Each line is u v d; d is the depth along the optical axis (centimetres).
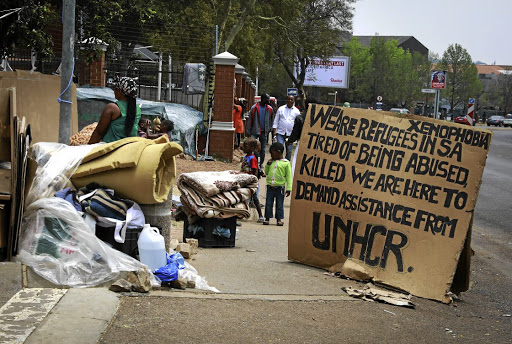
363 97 9612
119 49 2009
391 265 659
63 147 640
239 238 876
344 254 693
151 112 1600
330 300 580
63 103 789
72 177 606
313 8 4038
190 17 2389
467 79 10575
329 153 724
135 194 599
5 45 1238
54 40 1625
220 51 2594
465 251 647
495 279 762
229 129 1877
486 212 1327
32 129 1084
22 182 538
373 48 9919
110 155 609
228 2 2541
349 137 719
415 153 680
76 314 456
